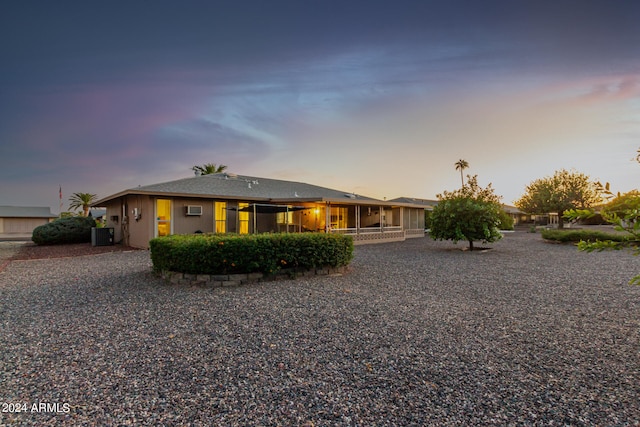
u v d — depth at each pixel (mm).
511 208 43594
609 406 2281
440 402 2338
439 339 3594
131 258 10734
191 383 2619
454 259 10727
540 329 3934
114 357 3117
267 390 2510
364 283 6629
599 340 3576
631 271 8375
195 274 6438
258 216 16859
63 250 13734
